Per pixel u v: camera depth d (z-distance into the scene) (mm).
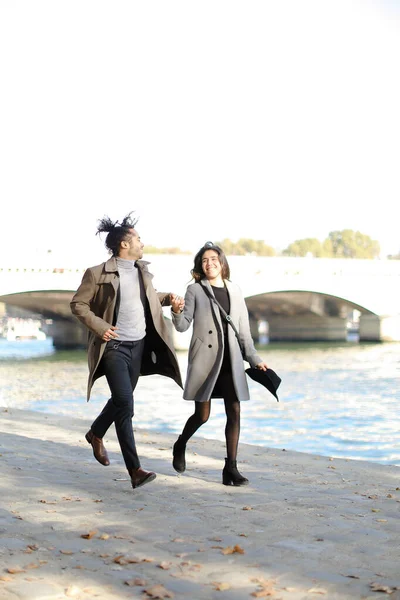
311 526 6223
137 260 7715
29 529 5992
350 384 38156
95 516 6457
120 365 7422
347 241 150375
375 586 4746
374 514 6676
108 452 10055
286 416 26641
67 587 4680
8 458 9367
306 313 81938
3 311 121812
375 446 19984
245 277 64750
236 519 6434
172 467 8875
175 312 7684
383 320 75312
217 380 7953
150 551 5465
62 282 57969
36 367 51500
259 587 4746
